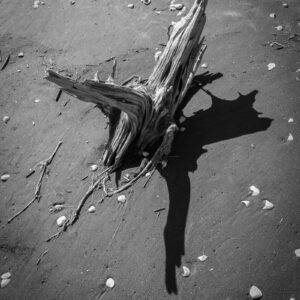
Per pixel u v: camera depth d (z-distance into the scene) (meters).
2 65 5.05
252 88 4.26
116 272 3.21
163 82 3.60
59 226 3.52
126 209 3.51
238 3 5.45
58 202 3.66
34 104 4.52
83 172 3.82
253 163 3.64
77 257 3.33
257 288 3.00
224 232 3.29
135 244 3.32
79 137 4.11
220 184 3.55
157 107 3.47
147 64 4.77
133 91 3.10
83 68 4.84
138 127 3.49
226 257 3.17
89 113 4.30
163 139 3.59
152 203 3.51
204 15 3.57
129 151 3.82
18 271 3.35
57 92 4.60
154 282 3.13
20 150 4.12
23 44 5.26
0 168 4.00
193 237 3.29
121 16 5.45
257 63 4.54
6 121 4.39
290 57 4.57
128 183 3.64
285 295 2.96
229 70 4.51
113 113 3.61
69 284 3.21
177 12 5.43
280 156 3.66
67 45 5.16
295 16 5.18
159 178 3.63
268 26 5.05
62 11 5.61
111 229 3.43
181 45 3.54
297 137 3.78
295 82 4.26
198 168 3.65
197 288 3.07
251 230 3.28
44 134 4.22
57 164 3.93
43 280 3.26
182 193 3.53
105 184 3.69
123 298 3.09
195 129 3.94
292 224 3.28
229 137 3.84
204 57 4.73
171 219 3.40
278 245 3.18
